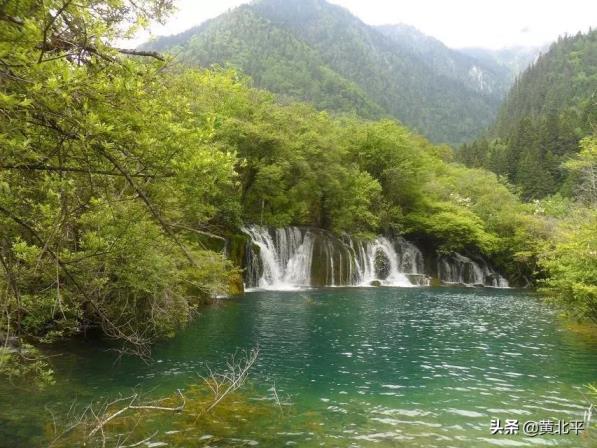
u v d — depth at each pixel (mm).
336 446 8586
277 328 19859
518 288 49719
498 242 52312
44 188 5750
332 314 24375
